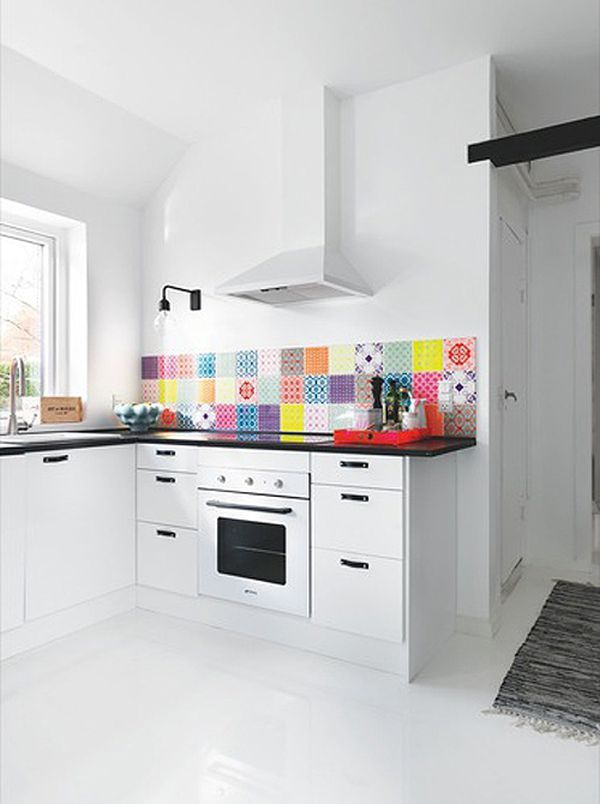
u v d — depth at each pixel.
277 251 3.38
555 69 2.88
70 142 3.26
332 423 3.22
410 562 2.30
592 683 2.26
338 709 2.09
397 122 3.01
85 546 2.81
